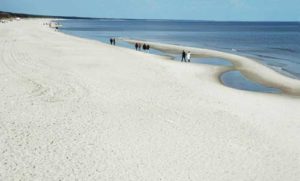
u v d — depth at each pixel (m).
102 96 21.61
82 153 13.68
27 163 12.62
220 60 45.75
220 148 14.91
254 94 25.77
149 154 13.94
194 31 152.88
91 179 11.82
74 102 20.06
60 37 64.88
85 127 16.34
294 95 26.70
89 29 148.38
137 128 16.64
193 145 15.04
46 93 21.48
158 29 168.25
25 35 62.94
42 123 16.53
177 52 54.75
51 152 13.58
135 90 23.58
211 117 18.94
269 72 36.38
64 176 11.90
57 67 29.73
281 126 18.23
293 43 83.69
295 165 13.80
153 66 33.50
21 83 23.44
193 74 31.98
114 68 31.09
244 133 16.86
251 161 13.90
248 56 52.88
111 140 15.07
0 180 11.41
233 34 129.62
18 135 14.98
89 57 37.16
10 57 33.12
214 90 25.66
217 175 12.63
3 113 17.55
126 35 107.06
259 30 173.38
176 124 17.48
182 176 12.39
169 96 22.69
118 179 11.94
